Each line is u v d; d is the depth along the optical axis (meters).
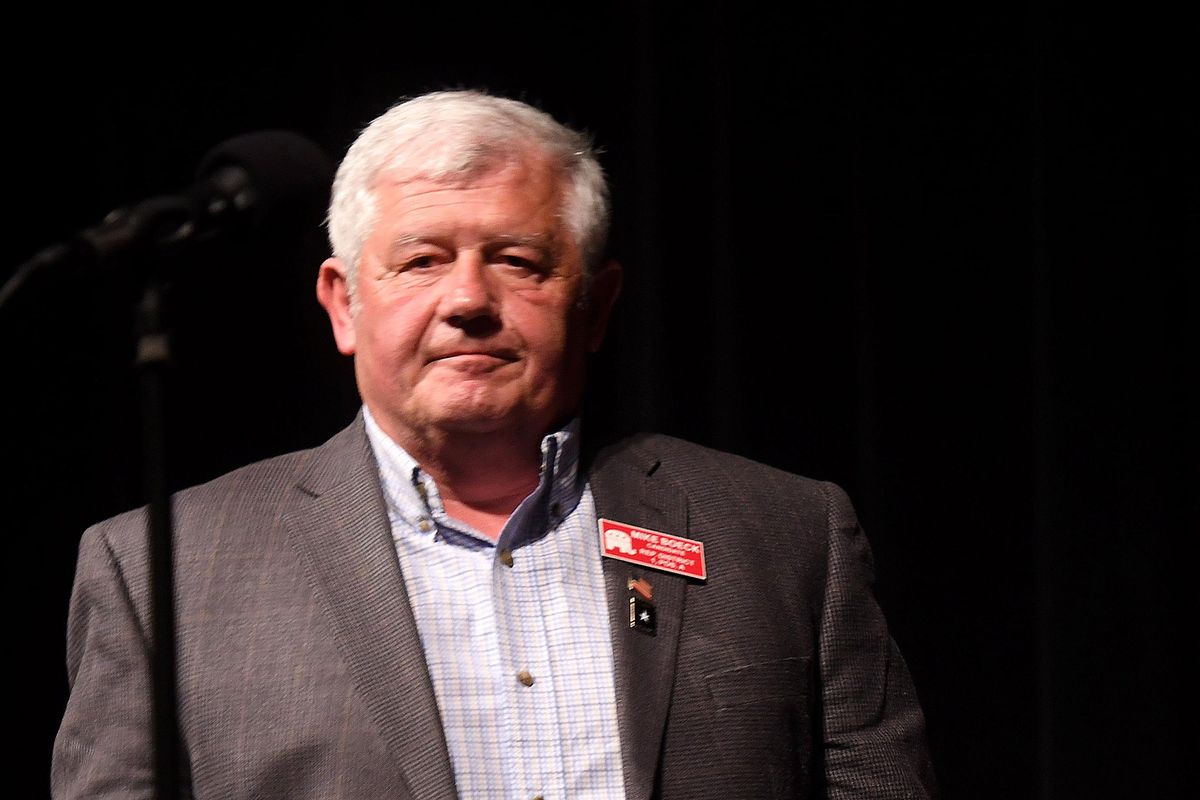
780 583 7.03
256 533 6.86
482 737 6.39
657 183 11.30
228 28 11.65
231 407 11.33
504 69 11.46
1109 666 10.62
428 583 6.74
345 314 7.26
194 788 6.30
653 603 6.78
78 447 11.58
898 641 10.93
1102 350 10.76
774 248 11.25
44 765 11.33
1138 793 10.53
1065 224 10.82
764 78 11.33
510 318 6.75
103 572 6.83
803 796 6.73
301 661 6.40
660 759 6.41
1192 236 10.80
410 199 6.79
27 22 11.49
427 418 6.75
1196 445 10.75
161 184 11.55
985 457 11.00
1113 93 10.87
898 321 11.10
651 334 11.25
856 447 11.18
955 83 11.21
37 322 11.50
